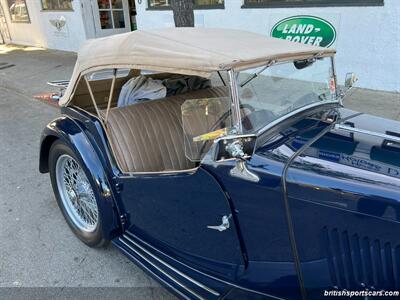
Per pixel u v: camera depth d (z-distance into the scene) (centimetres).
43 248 283
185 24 462
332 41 604
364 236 147
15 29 1430
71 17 1117
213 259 199
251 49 197
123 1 1142
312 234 156
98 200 244
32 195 360
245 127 177
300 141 178
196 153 201
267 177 160
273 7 659
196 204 193
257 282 179
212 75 203
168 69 192
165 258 223
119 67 222
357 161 161
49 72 913
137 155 246
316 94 230
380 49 564
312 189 152
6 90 789
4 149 476
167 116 268
